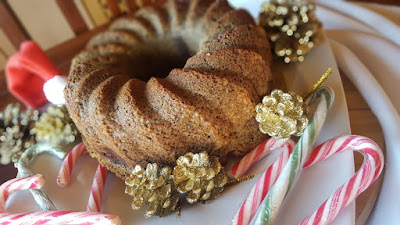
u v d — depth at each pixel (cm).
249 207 32
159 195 33
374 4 53
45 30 43
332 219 30
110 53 40
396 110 40
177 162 33
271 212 31
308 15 43
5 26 40
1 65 38
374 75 44
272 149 36
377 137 39
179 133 33
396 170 36
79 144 39
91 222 30
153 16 43
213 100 33
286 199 33
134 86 33
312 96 37
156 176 33
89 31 47
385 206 35
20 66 37
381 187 36
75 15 46
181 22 42
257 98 35
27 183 35
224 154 36
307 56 43
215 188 34
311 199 32
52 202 37
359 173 31
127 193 35
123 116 33
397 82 43
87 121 34
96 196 35
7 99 38
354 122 40
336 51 45
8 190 36
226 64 34
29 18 42
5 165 41
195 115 32
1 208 35
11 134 39
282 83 41
